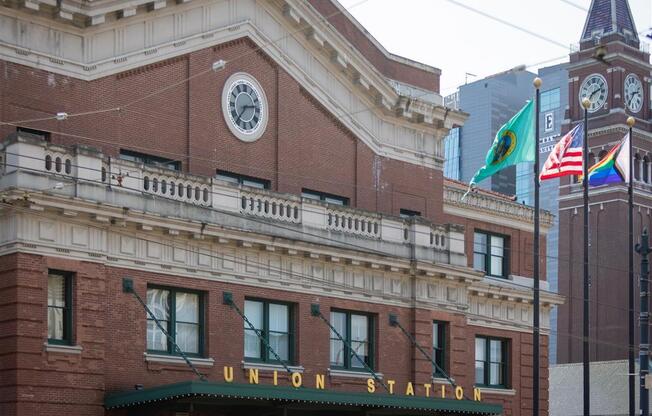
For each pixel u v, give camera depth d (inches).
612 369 3786.9
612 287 5182.1
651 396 3659.0
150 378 1925.4
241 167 2156.7
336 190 2315.5
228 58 2155.5
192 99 2094.0
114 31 1998.0
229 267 2048.5
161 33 2057.1
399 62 2479.1
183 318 2001.7
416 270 2317.9
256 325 2096.5
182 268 1984.5
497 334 2620.6
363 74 2351.1
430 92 2522.1
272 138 2215.8
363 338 2269.9
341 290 2213.3
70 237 1839.3
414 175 2469.2
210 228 1995.6
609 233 5216.5
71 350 1823.3
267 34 2219.5
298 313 2148.1
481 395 2541.8
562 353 5265.8
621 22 5305.1
